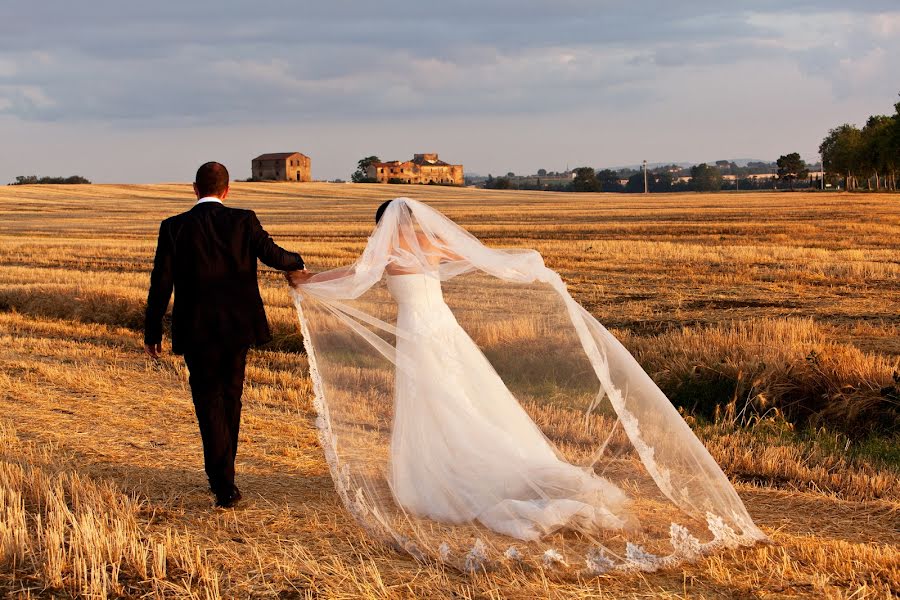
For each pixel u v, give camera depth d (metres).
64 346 11.72
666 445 4.42
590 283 18.30
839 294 15.78
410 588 3.79
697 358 9.19
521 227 42.84
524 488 4.50
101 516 4.62
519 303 5.02
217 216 4.82
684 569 4.02
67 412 7.50
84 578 3.82
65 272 21.45
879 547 4.26
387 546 4.35
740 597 3.68
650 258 24.00
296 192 112.31
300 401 8.40
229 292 4.81
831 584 3.76
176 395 8.45
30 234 44.12
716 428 7.50
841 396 7.97
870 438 7.34
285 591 3.75
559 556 4.02
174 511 4.83
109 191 101.62
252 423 7.28
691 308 14.30
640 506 4.48
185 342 4.80
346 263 24.22
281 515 4.78
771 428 7.50
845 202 69.56
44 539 4.21
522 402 5.06
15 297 16.05
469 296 5.06
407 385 4.70
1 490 4.84
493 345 5.05
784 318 12.64
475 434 4.64
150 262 26.38
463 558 4.11
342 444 4.71
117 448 6.27
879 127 102.81
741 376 8.57
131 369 10.02
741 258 23.20
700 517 4.35
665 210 63.88
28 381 8.97
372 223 53.50
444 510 4.49
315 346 4.89
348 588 3.77
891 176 110.12
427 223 4.91
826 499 5.12
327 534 4.50
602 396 4.88
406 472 4.61
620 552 4.10
